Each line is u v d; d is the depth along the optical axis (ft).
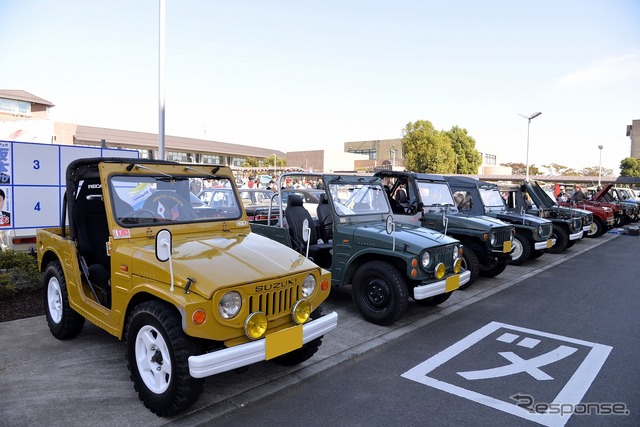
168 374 10.53
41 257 16.35
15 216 21.88
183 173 14.25
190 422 10.69
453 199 29.17
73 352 14.30
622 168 177.99
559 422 11.23
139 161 13.43
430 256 17.62
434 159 127.95
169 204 13.61
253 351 10.33
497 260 26.84
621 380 13.66
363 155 232.94
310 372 13.76
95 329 16.46
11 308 18.16
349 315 19.42
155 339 10.82
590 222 45.44
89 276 14.17
